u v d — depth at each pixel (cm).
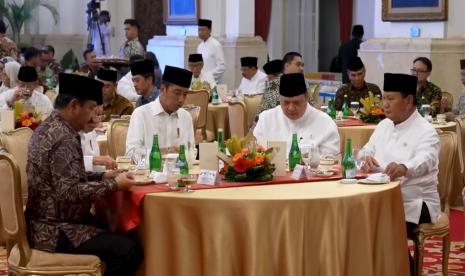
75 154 456
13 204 449
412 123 559
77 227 461
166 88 614
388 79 558
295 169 500
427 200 552
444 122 838
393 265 483
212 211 448
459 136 681
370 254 463
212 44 1407
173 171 486
